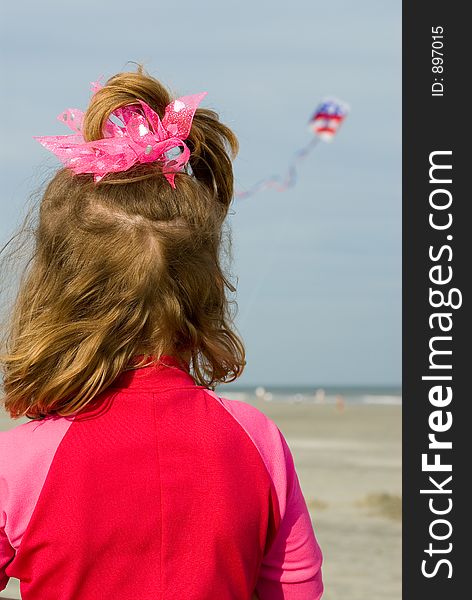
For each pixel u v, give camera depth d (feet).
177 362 4.77
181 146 4.80
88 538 4.34
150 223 4.55
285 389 369.91
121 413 4.54
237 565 4.52
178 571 4.40
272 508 4.67
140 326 4.50
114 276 4.48
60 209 4.63
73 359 4.45
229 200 5.07
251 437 4.73
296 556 4.82
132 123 4.67
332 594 21.61
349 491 42.52
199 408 4.67
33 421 4.61
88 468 4.41
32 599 4.42
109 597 4.33
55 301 4.50
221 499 4.50
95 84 4.99
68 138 4.74
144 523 4.39
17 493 4.40
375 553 27.02
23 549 4.39
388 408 164.76
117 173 4.64
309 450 67.87
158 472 4.45
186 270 4.61
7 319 4.69
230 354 4.86
